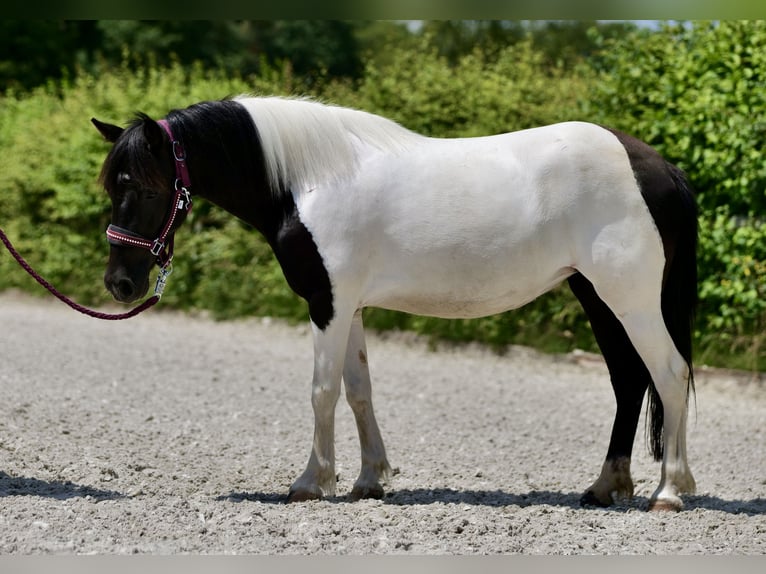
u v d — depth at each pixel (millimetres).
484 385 9141
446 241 4832
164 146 4938
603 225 4754
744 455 6711
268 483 5594
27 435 6363
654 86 9914
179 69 14586
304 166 4949
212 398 8203
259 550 4141
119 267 4922
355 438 6926
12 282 14891
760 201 9094
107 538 4246
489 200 4824
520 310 10742
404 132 5070
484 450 6711
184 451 6312
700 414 8109
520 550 4230
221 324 12656
